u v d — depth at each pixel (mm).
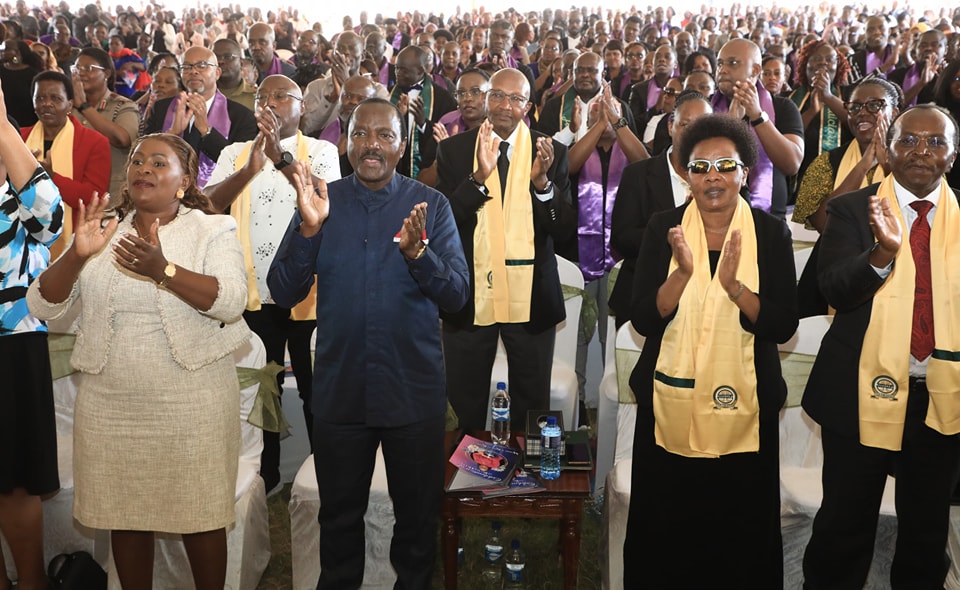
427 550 2730
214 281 2430
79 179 3971
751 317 2422
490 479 2861
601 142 4422
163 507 2533
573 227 3504
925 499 2516
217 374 2574
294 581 3020
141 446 2498
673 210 2609
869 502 2527
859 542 2572
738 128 2451
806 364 3092
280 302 2574
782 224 2535
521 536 3441
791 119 4270
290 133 3855
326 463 2662
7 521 2758
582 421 4398
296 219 2615
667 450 2551
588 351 4512
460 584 3145
